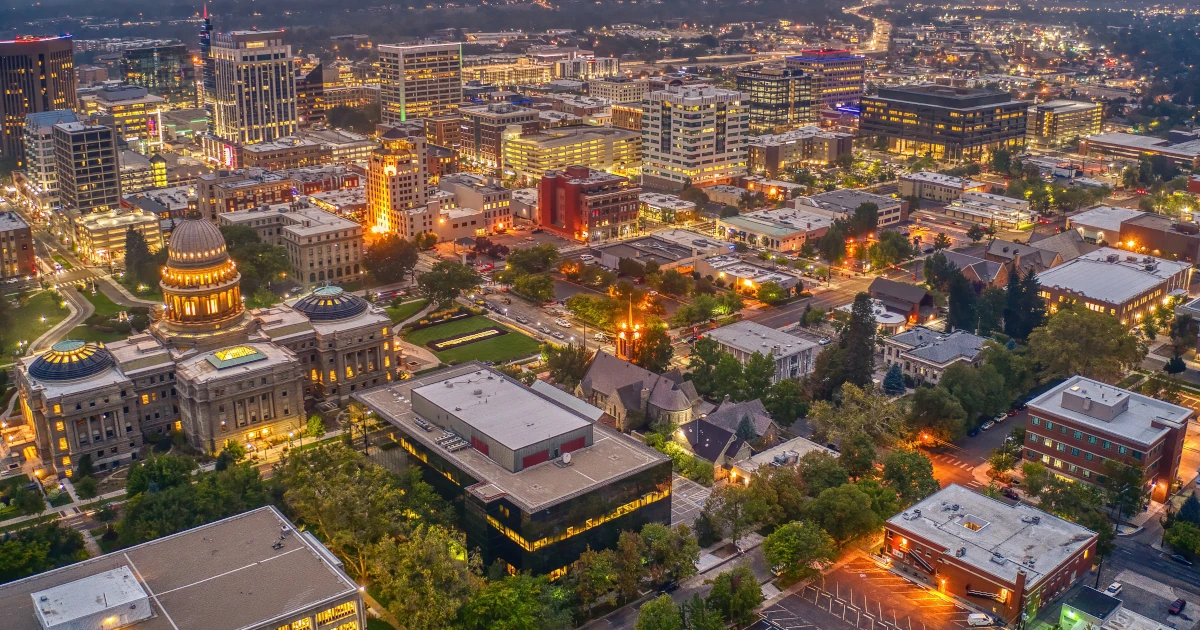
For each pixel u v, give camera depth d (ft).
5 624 607.78
